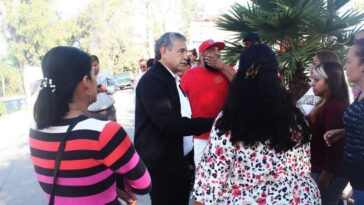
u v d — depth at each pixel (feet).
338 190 9.32
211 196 6.36
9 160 24.94
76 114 5.69
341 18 15.79
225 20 17.87
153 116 9.11
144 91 9.25
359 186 7.33
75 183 5.43
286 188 6.33
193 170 13.66
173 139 9.63
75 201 5.49
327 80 9.30
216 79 11.84
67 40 77.36
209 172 6.38
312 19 15.97
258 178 6.27
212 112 11.83
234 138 6.12
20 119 49.24
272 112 6.07
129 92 95.86
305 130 6.48
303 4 16.28
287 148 6.15
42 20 66.18
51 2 69.92
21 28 65.21
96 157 5.40
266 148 6.19
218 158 6.30
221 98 11.79
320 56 11.62
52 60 5.55
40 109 5.49
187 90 12.25
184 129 9.00
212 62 11.63
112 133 5.46
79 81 5.63
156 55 9.79
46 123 5.46
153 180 9.73
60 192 5.51
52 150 5.45
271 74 6.23
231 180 6.42
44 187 5.68
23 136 34.65
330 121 8.98
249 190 6.34
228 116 6.24
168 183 9.73
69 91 5.53
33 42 67.36
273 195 6.26
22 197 17.38
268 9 17.71
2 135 35.63
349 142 7.45
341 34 16.35
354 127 7.26
